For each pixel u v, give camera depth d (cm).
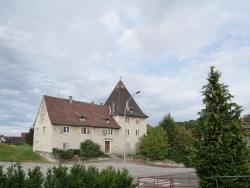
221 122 1413
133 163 4622
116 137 5466
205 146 1425
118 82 6194
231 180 1308
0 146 4338
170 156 4959
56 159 4162
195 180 2895
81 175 1084
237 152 1389
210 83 1512
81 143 4806
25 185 950
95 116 5400
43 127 4822
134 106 6022
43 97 4988
